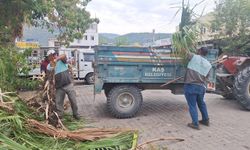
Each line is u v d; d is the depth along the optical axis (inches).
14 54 176.1
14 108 119.7
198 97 160.4
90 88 350.9
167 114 190.9
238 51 282.8
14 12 215.0
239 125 162.7
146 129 156.9
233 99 239.5
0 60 153.1
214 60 195.5
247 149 126.1
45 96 147.5
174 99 244.2
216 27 352.5
